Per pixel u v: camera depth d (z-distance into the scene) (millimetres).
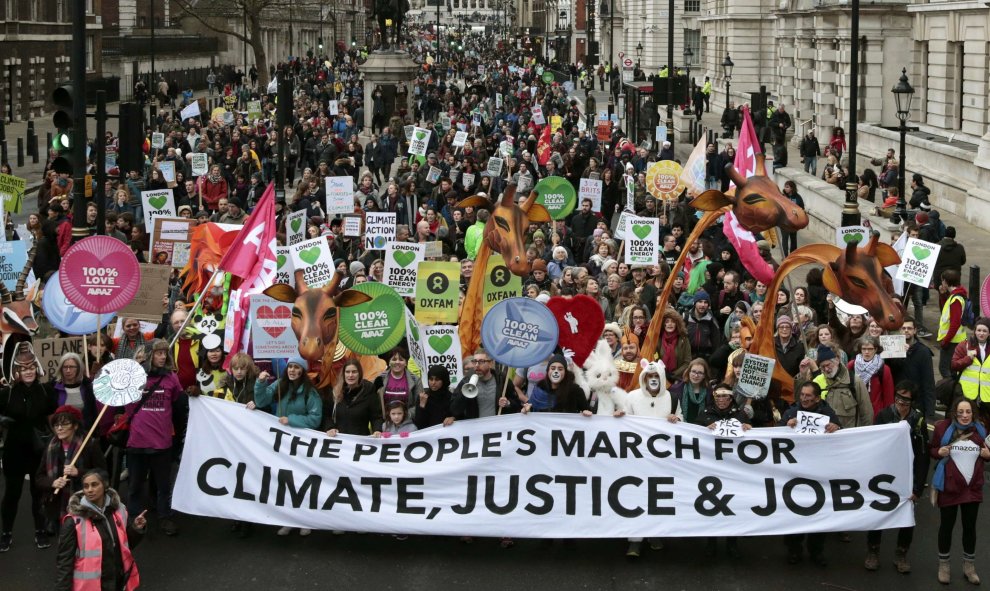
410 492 12625
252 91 76625
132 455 12906
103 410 11945
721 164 34406
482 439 12719
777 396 14453
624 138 43562
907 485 12422
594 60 79062
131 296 13938
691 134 53906
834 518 12383
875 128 44125
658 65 94188
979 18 39781
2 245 18266
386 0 56500
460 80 104750
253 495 12758
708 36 75250
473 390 12906
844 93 48719
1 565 12508
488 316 12891
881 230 28312
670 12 37562
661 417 12945
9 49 62062
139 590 11844
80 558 10375
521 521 12516
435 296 15766
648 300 18906
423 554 12805
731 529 12414
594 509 12516
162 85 66062
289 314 13922
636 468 12594
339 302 13250
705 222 15664
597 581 12156
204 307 16625
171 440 13062
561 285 18719
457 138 35500
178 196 30359
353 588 11945
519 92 68812
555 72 90125
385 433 12867
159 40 88688
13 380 13203
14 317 15703
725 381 14367
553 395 13227
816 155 42406
